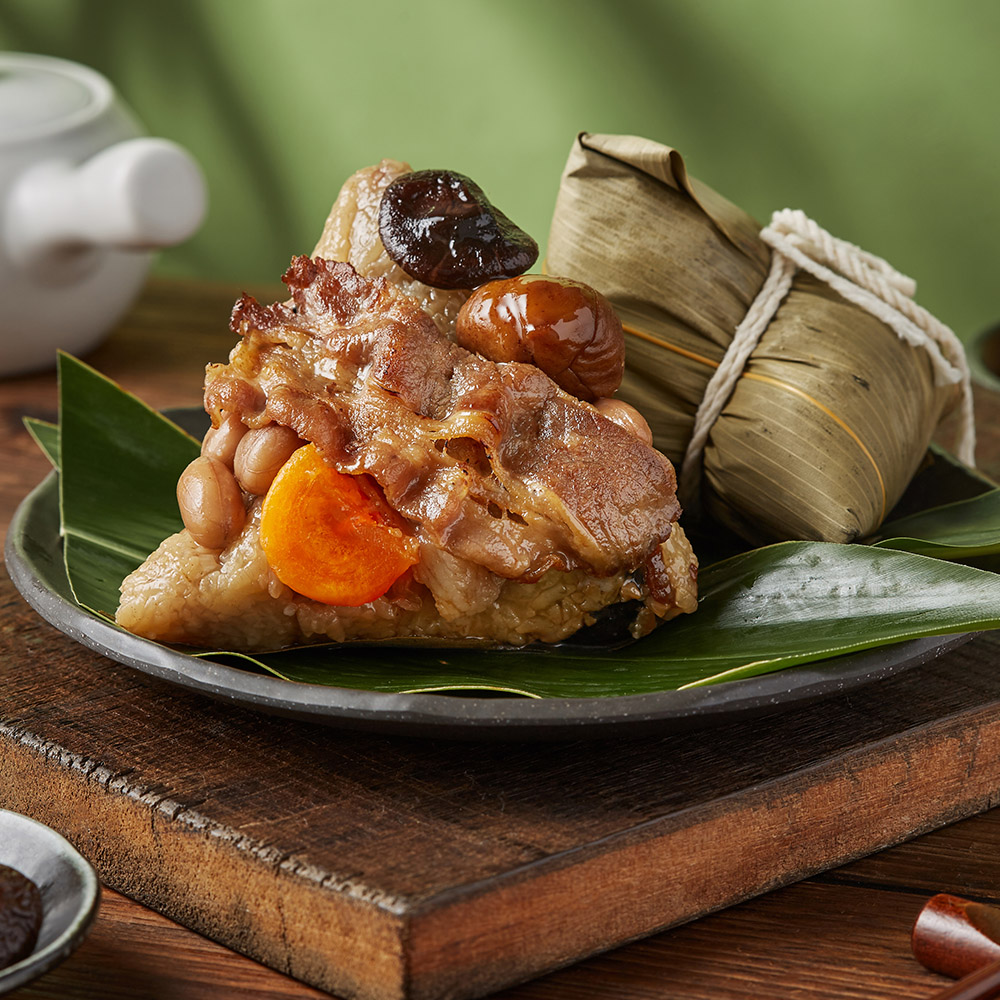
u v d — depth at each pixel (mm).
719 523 863
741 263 858
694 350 854
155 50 1444
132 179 968
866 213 1302
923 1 1218
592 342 798
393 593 798
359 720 758
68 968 750
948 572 789
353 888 736
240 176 1472
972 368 1028
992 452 955
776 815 767
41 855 743
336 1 1367
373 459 789
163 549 800
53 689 799
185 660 771
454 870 741
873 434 843
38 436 889
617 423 801
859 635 778
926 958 748
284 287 1196
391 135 1403
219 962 753
